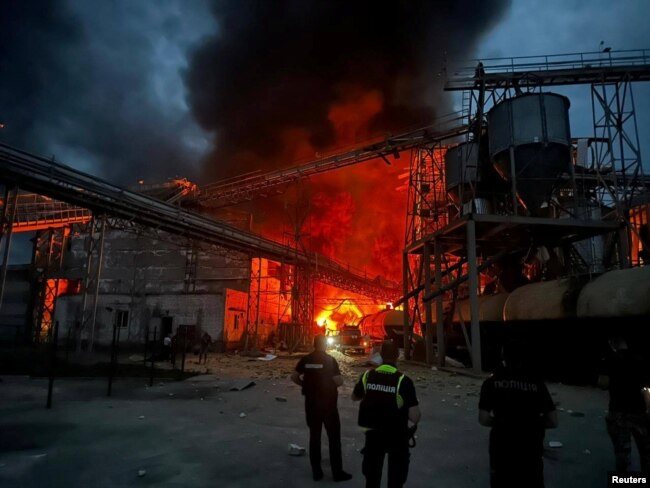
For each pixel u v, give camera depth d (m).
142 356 24.70
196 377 15.55
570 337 15.02
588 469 5.91
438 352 20.06
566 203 23.62
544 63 20.42
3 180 18.72
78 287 40.47
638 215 23.33
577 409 10.24
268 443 6.96
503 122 19.33
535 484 3.34
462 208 21.67
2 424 7.95
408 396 4.13
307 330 37.41
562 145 18.59
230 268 38.75
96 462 5.88
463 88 20.67
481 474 5.68
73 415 8.75
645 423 4.82
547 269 21.05
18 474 5.37
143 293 34.91
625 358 5.05
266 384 14.03
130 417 8.66
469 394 12.39
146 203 24.17
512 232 20.70
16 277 40.66
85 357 21.75
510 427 3.44
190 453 6.35
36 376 14.81
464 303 22.91
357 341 34.41
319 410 5.41
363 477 5.44
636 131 19.95
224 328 33.31
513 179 18.33
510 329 18.31
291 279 43.56
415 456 6.46
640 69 20.08
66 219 39.47
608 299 12.87
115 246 40.56
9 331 38.75
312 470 5.57
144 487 5.04
